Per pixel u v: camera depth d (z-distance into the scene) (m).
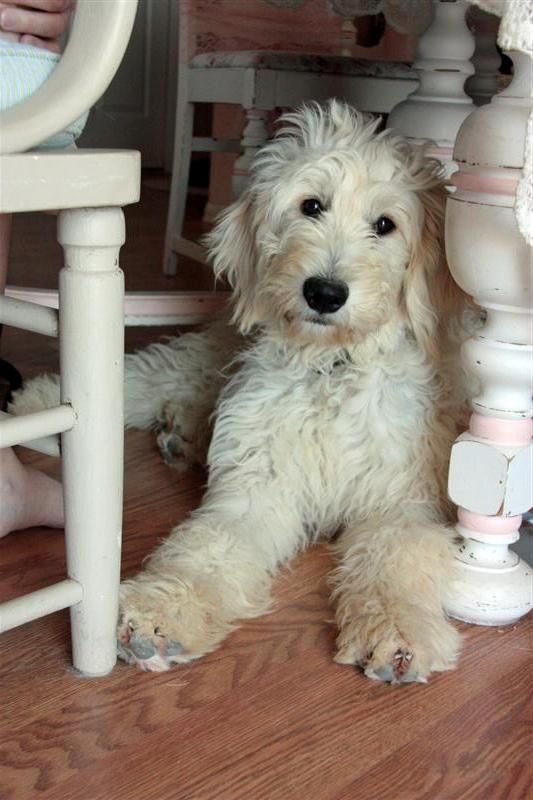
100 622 1.04
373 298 1.30
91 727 0.97
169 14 5.22
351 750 0.96
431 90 1.68
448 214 1.07
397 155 1.40
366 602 1.15
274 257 1.41
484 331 1.12
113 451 0.98
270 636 1.17
